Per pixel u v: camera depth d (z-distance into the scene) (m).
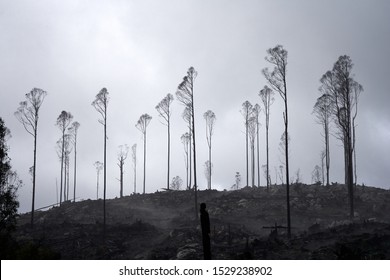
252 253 33.38
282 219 54.34
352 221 46.25
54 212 69.19
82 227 52.47
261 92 71.94
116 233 48.56
